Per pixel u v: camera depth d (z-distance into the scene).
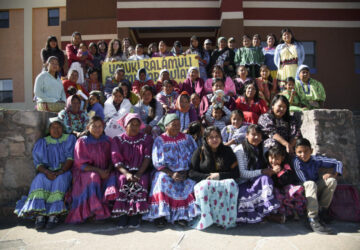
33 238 3.21
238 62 7.16
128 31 10.23
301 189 3.45
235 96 5.89
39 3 13.05
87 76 7.10
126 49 8.17
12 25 13.11
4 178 3.97
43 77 5.01
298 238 3.08
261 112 5.20
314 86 5.40
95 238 3.16
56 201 3.59
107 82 6.62
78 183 3.71
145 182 3.66
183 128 4.91
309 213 3.34
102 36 11.21
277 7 10.12
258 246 2.89
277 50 6.61
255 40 7.20
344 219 3.63
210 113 5.05
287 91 5.56
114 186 3.57
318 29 10.20
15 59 12.98
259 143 3.87
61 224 3.63
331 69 10.21
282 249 2.81
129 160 3.87
